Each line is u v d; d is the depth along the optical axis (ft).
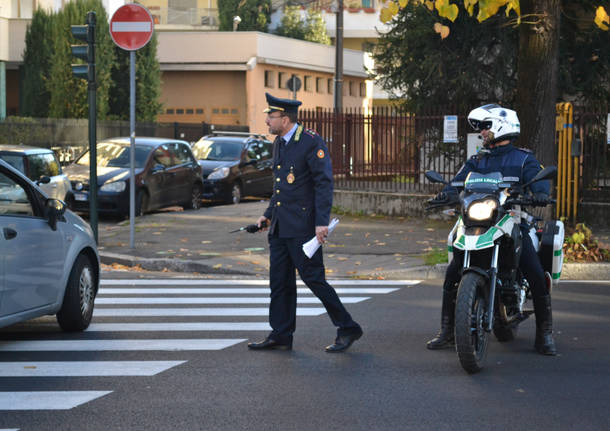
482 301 25.79
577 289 41.16
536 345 28.22
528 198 25.61
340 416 21.02
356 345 29.07
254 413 21.21
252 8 203.62
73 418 20.80
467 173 27.14
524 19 50.98
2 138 104.12
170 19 206.28
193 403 22.06
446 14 37.76
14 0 138.82
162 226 63.62
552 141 52.01
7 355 27.35
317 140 27.48
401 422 20.59
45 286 28.96
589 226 60.59
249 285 43.21
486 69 87.97
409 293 40.29
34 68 128.77
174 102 177.88
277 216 27.78
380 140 71.20
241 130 149.38
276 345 28.35
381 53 95.86
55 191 65.41
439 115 69.00
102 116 127.44
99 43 126.93
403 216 68.54
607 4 81.76
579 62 85.05
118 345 28.89
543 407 21.90
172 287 42.34
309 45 190.19
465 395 22.94
